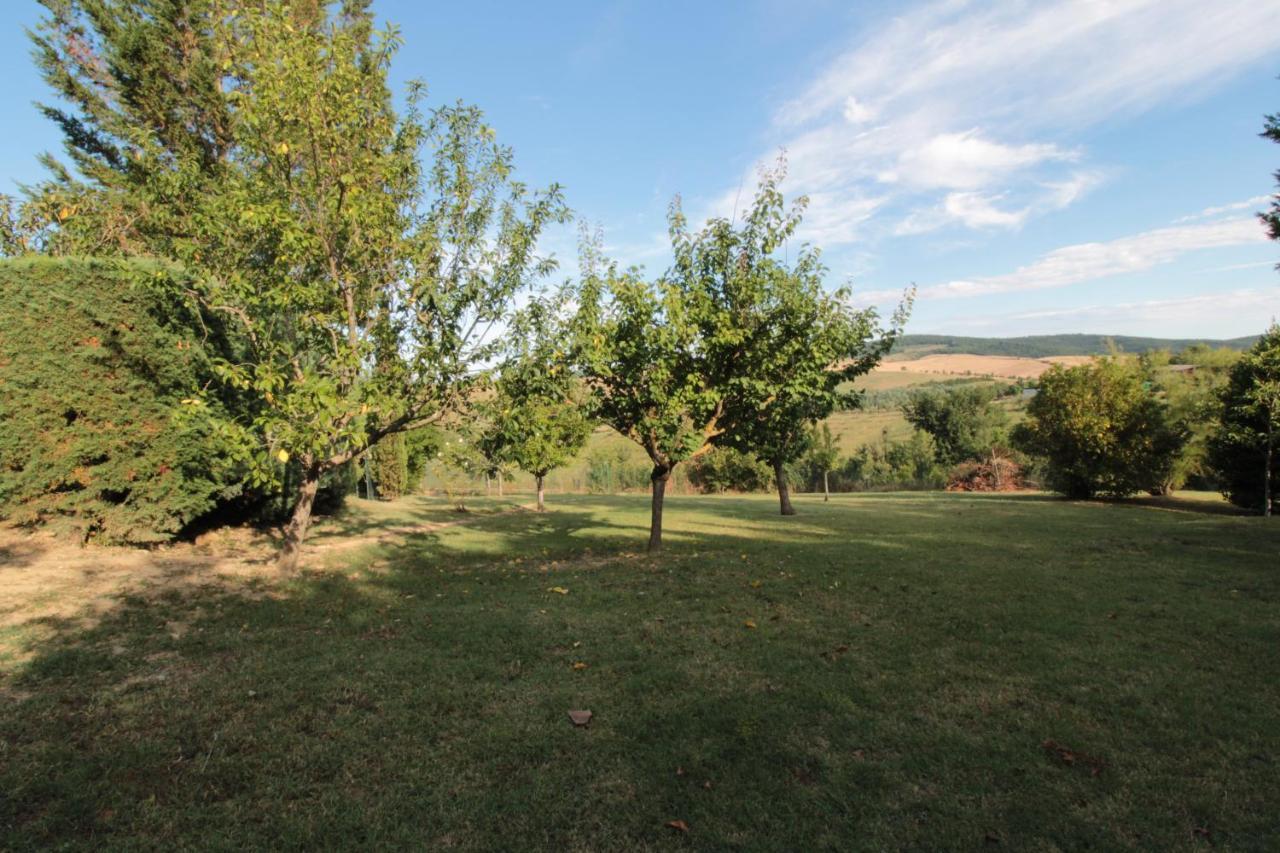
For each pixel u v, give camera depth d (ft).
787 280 31.73
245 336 29.84
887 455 122.21
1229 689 13.98
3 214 33.55
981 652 16.42
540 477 61.31
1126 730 12.08
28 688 13.70
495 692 13.82
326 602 22.18
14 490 24.57
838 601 21.93
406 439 72.84
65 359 24.97
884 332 44.62
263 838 8.70
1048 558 30.73
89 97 50.52
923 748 11.39
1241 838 8.88
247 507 36.14
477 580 26.50
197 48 48.96
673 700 13.38
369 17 60.03
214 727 12.00
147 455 26.78
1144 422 71.15
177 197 25.59
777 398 33.50
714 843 8.77
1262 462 58.29
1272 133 30.50
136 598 21.26
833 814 9.45
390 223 25.38
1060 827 9.12
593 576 27.07
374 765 10.69
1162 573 26.68
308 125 22.74
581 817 9.30
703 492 104.47
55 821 8.87
